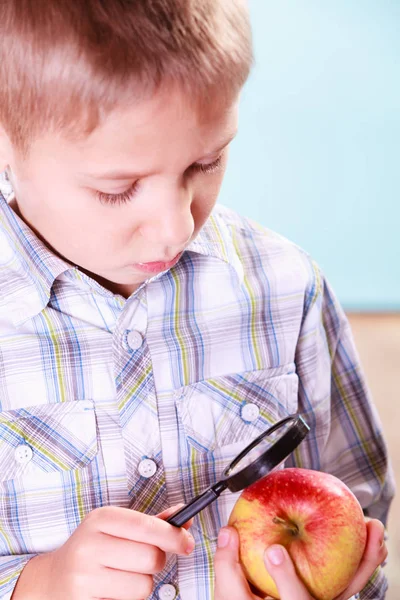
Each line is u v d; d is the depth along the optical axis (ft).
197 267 3.33
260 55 10.84
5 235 3.12
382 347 10.36
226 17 2.23
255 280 3.43
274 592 2.62
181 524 2.62
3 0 2.13
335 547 2.55
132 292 3.21
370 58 10.87
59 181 2.33
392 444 8.25
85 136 2.17
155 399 3.16
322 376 3.59
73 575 2.60
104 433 3.12
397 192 11.22
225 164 2.56
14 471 3.08
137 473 3.14
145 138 2.16
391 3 10.82
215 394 3.27
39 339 3.10
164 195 2.30
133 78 2.06
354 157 11.09
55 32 2.08
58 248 2.69
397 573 5.86
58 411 3.10
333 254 11.39
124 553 2.56
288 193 11.22
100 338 3.13
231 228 3.57
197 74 2.12
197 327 3.28
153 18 2.09
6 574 2.88
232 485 2.57
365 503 3.68
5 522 3.11
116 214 2.37
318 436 3.60
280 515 2.61
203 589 3.17
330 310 3.72
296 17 10.80
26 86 2.18
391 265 11.37
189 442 3.21
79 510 3.12
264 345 3.38
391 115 11.07
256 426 3.32
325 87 10.97
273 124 11.03
